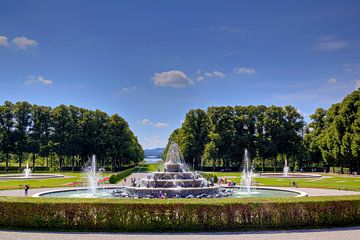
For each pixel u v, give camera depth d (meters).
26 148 107.75
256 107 118.69
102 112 120.12
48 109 116.50
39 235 19.12
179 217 20.70
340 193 40.41
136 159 172.62
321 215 21.52
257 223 20.95
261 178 74.00
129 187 38.47
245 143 113.00
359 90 87.38
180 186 38.78
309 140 115.62
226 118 118.38
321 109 114.25
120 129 119.81
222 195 37.12
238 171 114.75
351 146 81.75
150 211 20.67
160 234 19.56
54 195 40.75
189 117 120.81
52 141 114.25
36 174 86.38
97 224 20.73
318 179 69.50
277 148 111.62
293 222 21.22
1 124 107.38
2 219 21.33
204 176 65.31
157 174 40.94
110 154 116.38
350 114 86.75
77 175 84.19
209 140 119.94
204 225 20.69
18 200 21.83
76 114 118.94
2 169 114.19
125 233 19.88
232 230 20.53
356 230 20.42
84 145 113.94
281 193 42.94
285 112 114.81
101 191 45.47
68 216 20.92
